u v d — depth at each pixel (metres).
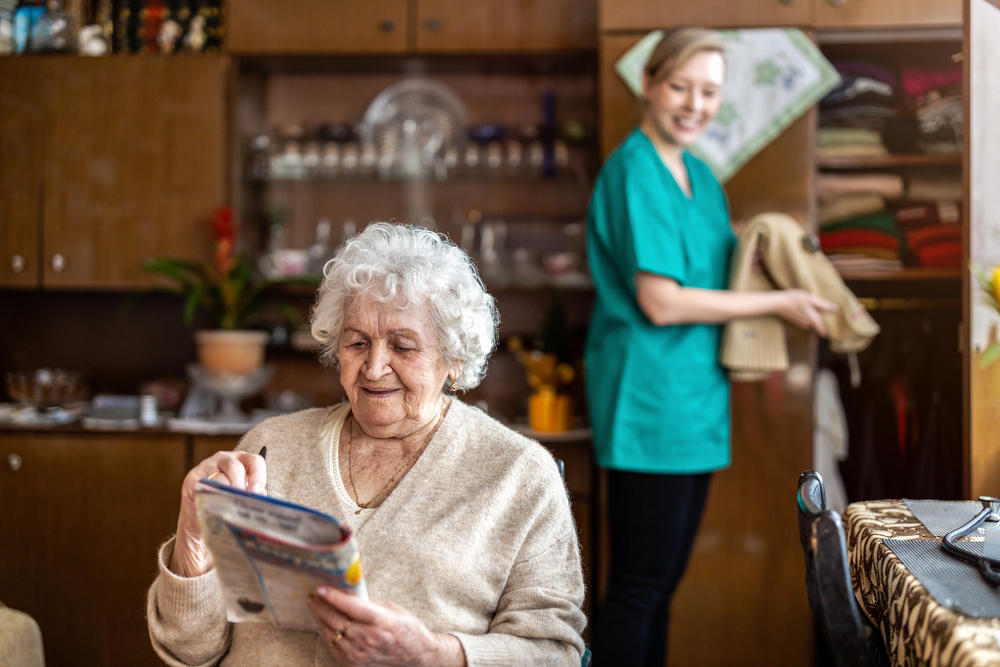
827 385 2.43
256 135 2.78
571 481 2.34
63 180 2.61
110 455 2.38
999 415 1.65
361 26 2.58
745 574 2.28
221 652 1.12
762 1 2.30
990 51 1.64
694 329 1.93
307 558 0.82
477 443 1.15
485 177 2.75
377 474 1.17
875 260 2.42
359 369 1.13
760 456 2.27
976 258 1.63
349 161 2.75
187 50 2.68
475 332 1.16
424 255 1.15
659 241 1.85
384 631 0.90
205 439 2.37
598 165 2.63
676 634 2.30
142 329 2.90
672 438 1.87
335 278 1.16
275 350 2.84
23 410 2.56
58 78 2.60
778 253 2.08
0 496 2.39
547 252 2.82
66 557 2.38
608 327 1.96
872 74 2.49
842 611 0.82
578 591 1.12
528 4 2.55
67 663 2.39
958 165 2.45
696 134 1.99
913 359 2.60
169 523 2.37
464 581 1.07
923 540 1.08
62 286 2.62
